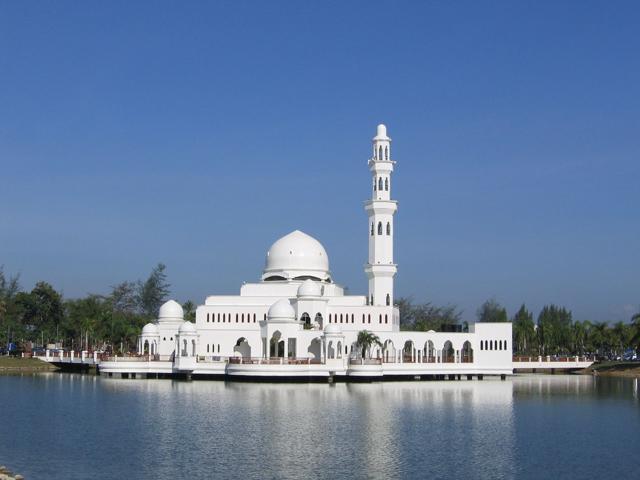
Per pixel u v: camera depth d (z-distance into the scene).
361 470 76.50
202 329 190.88
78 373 198.00
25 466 77.81
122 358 180.38
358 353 184.38
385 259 192.00
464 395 144.62
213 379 175.25
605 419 112.19
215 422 104.56
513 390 157.88
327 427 100.75
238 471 75.75
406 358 188.00
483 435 96.69
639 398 142.50
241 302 197.75
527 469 77.94
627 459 82.94
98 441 90.81
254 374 166.25
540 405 129.62
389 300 191.88
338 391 148.00
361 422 105.38
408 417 110.94
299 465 78.31
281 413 113.44
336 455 83.12
